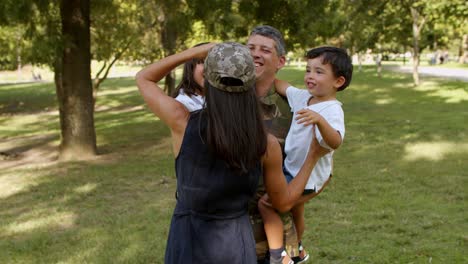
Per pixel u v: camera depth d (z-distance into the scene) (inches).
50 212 279.9
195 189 87.1
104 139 568.4
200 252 88.3
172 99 91.6
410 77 1406.3
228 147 82.8
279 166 91.0
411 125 562.3
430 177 325.7
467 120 578.6
